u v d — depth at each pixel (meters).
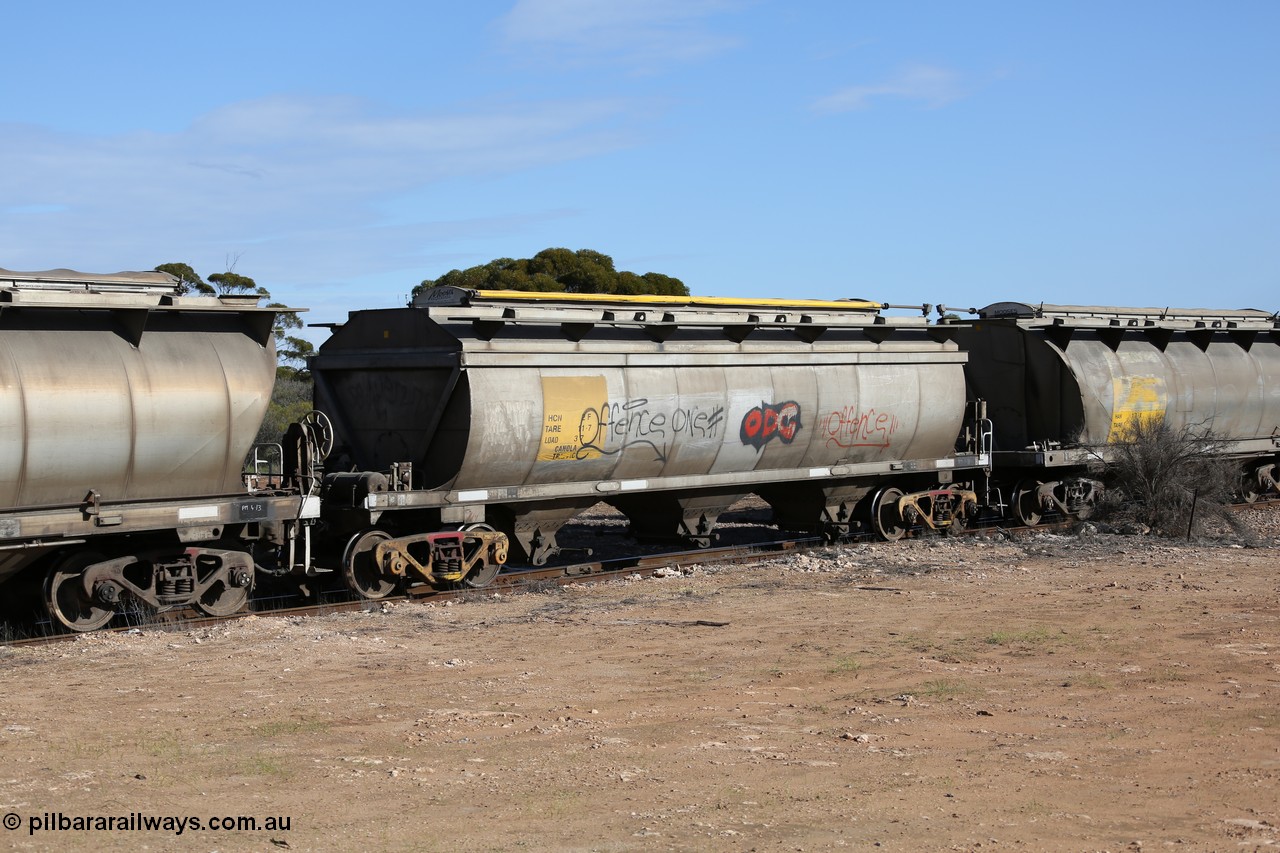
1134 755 8.96
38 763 8.53
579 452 17.72
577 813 7.54
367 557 16.30
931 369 22.59
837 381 21.00
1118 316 26.97
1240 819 7.46
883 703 10.61
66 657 12.40
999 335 25.59
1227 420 28.34
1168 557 20.19
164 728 9.57
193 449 14.20
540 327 17.72
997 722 9.97
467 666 12.12
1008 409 25.66
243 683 11.27
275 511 15.02
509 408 16.86
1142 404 25.94
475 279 45.16
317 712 10.14
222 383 14.37
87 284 14.18
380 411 17.77
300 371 44.78
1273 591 16.58
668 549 22.23
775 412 20.05
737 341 19.94
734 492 20.36
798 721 9.99
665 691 11.05
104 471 13.54
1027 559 20.11
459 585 17.17
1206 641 13.24
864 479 22.22
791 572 18.62
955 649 12.91
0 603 14.54
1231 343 29.41
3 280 13.44
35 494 13.13
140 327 13.83
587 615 15.13
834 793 8.00
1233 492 26.86
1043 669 11.95
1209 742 9.32
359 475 16.17
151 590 14.31
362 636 13.66
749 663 12.27
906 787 8.15
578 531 24.66
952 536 22.84
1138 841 7.05
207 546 14.93
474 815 7.48
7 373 12.83
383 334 17.73
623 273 49.69
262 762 8.60
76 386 13.23
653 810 7.61
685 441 18.97
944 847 6.93
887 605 15.76
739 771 8.52
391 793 7.93
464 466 16.69
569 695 10.88
